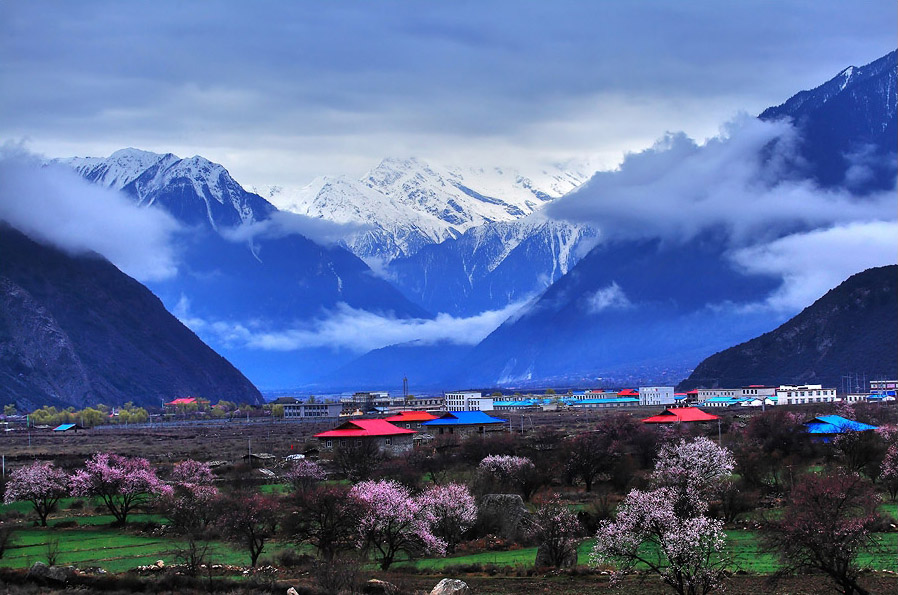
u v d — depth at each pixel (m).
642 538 83.88
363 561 102.56
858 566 87.38
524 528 119.88
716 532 82.56
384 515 103.38
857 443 168.38
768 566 95.06
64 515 147.12
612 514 125.06
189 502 125.31
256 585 88.69
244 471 192.62
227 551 109.62
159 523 132.50
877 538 95.69
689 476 129.88
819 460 178.88
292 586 88.00
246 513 106.88
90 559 105.75
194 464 182.62
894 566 94.06
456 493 118.50
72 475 153.62
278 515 110.81
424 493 120.94
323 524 104.81
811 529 82.94
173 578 90.94
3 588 89.25
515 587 92.31
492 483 152.62
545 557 102.44
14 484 141.88
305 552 107.50
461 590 84.12
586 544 113.75
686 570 81.38
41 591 87.88
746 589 86.81
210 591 87.81
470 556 109.56
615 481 163.50
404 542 105.19
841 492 91.38
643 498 85.81
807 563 85.88
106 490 140.50
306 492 109.44
